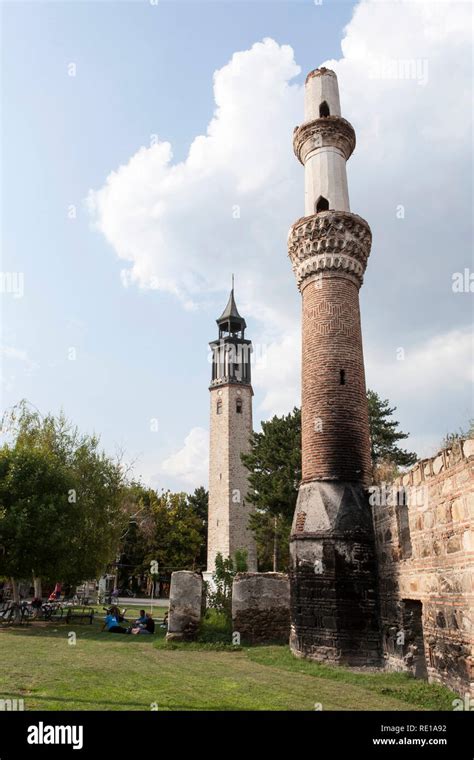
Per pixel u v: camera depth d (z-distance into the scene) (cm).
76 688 1008
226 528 5841
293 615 1662
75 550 2802
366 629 1530
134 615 3388
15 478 2558
